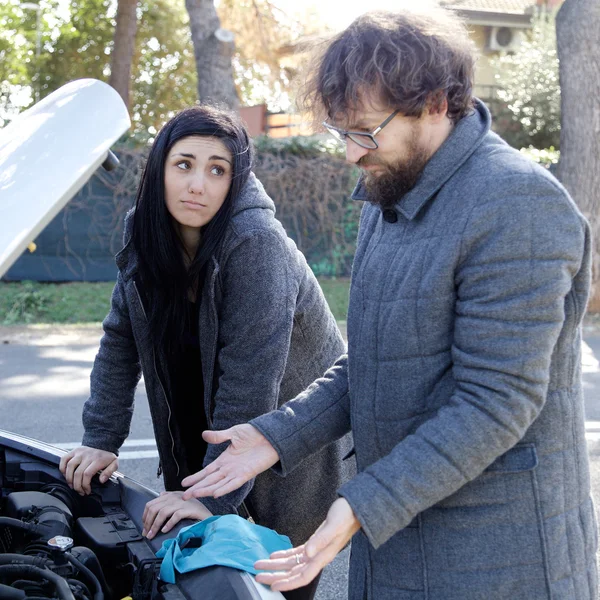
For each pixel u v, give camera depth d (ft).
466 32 4.64
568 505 4.76
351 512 4.38
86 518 5.86
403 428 4.81
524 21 64.54
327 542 4.32
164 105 69.26
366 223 5.45
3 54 70.28
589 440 16.51
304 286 7.01
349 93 4.43
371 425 4.99
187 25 68.18
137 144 36.96
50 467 6.69
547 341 4.34
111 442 7.18
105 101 5.87
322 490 7.36
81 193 36.55
